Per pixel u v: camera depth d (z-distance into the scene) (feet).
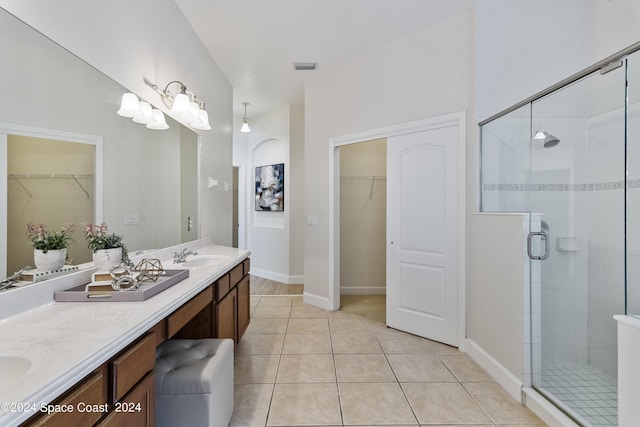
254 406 6.07
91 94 5.18
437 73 9.09
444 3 8.20
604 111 6.90
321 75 12.20
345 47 10.37
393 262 10.28
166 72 7.70
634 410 4.17
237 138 18.42
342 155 14.33
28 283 3.99
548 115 7.41
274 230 16.99
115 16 5.78
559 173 7.41
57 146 4.53
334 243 11.97
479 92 8.14
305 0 8.05
